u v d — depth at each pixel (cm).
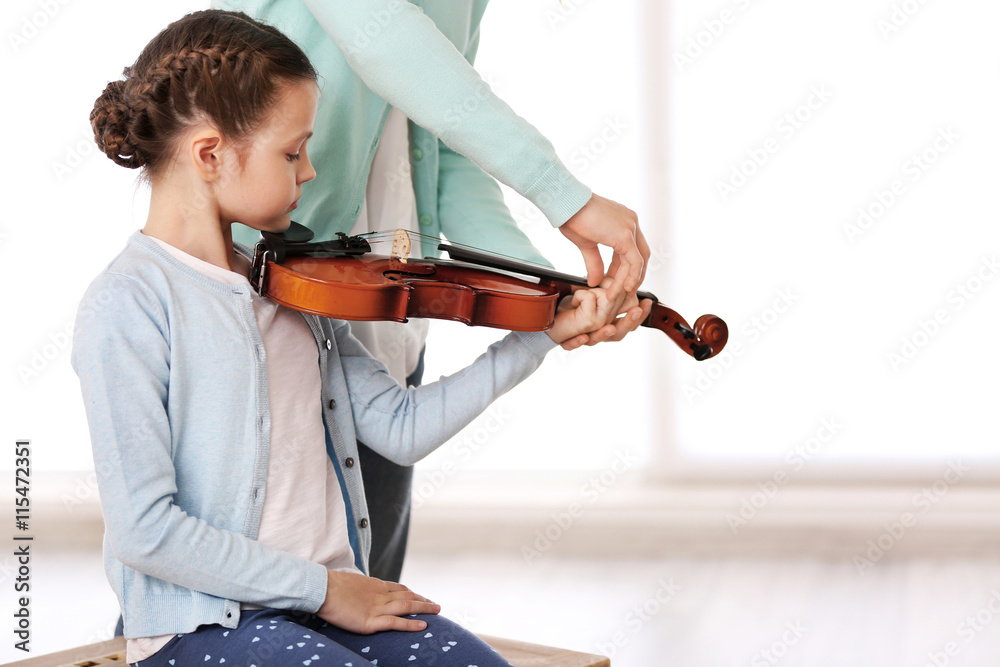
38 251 391
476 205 171
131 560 109
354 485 136
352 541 135
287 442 125
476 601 320
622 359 460
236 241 150
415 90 125
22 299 392
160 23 392
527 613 307
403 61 124
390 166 161
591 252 132
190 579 111
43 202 390
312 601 117
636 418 461
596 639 280
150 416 112
